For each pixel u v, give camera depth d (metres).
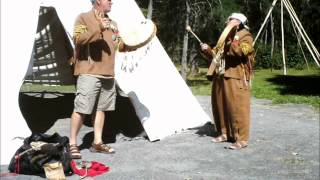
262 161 6.25
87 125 8.15
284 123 9.02
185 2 19.55
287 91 15.69
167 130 7.38
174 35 20.77
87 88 5.97
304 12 19.59
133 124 8.06
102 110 6.32
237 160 6.26
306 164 6.17
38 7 6.85
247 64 6.70
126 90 7.23
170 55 21.98
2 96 6.26
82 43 5.90
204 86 18.16
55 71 10.66
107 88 6.24
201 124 7.88
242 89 6.72
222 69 6.75
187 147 6.79
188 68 21.78
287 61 25.09
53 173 5.25
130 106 9.30
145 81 7.52
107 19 6.10
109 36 6.16
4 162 5.80
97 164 5.64
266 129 8.35
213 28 19.92
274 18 19.62
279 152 6.73
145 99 7.35
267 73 23.11
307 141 7.45
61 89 14.35
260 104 12.07
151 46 7.88
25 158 5.39
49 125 8.36
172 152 6.52
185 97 7.91
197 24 20.03
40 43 9.94
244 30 6.64
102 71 6.07
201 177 5.52
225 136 7.12
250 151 6.71
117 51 6.70
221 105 7.04
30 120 8.73
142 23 6.81
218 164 6.05
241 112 6.76
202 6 19.72
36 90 13.97
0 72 6.37
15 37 6.58
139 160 6.12
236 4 20.70
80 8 7.11
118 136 7.35
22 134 6.15
